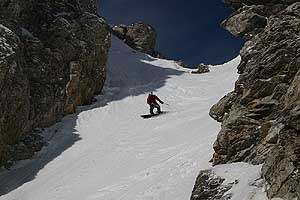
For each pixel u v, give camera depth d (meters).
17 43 29.98
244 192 13.69
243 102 16.75
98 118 33.59
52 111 32.16
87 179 23.52
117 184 21.19
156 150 25.02
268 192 13.10
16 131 28.30
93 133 30.91
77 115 33.91
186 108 34.47
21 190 23.95
